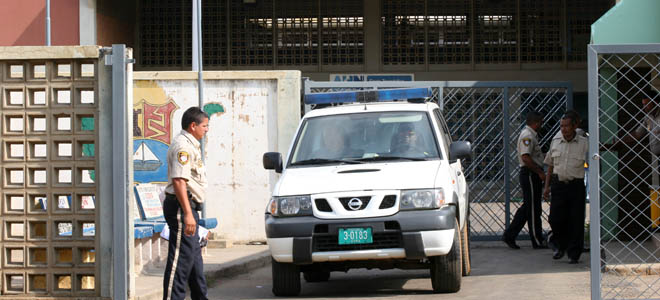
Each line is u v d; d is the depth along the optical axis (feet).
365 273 39.32
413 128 33.76
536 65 93.97
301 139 34.30
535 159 46.16
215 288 34.68
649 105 38.58
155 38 93.61
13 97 37.32
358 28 94.38
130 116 28.02
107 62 27.37
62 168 27.78
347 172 31.42
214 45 94.68
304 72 94.38
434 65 94.27
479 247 48.11
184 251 26.40
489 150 50.75
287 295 32.14
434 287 31.22
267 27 94.58
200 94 50.01
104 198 27.58
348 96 36.76
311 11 94.68
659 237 42.09
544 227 55.52
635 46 26.27
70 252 29.55
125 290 27.45
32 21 81.10
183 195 26.04
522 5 94.12
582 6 93.61
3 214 27.99
